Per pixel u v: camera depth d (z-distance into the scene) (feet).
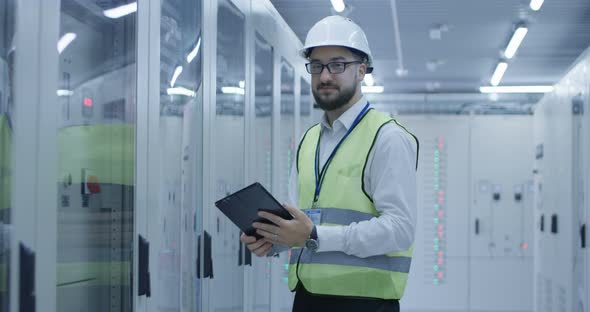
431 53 29.30
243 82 13.87
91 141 8.32
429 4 22.00
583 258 18.33
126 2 8.82
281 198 17.79
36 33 6.64
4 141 6.36
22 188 6.47
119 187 8.76
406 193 7.63
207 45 11.60
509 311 37.45
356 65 8.14
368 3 21.95
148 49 9.12
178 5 10.68
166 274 9.91
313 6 21.94
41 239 6.75
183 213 10.73
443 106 37.42
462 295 37.78
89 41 8.35
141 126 8.91
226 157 13.12
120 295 8.71
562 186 22.11
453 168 38.06
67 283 7.79
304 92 21.40
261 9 15.38
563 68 32.17
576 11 22.72
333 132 8.34
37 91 6.66
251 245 7.82
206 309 11.71
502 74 33.06
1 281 6.33
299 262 8.29
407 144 7.80
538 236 27.89
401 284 8.00
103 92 8.74
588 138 17.72
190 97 11.15
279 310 17.88
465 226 37.96
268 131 16.48
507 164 37.78
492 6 22.15
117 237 8.75
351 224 7.61
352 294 7.97
